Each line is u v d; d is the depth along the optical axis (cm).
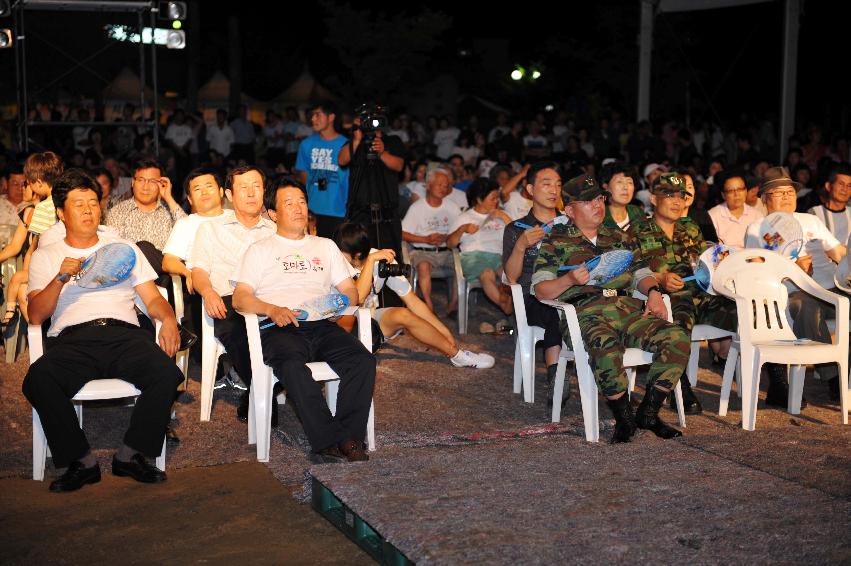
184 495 456
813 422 575
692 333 607
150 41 1368
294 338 511
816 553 351
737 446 491
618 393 512
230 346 542
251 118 2453
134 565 379
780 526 375
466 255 859
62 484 457
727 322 609
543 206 659
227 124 1945
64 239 508
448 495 410
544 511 391
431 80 2898
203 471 489
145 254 634
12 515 429
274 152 1861
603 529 372
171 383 471
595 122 2388
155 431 470
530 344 623
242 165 595
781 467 453
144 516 429
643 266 566
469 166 1290
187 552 392
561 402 576
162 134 1880
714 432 546
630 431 517
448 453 477
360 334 522
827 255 682
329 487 424
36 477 473
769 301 592
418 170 1188
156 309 508
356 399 498
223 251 591
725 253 593
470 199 875
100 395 464
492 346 801
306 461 505
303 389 487
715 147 1852
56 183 500
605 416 591
